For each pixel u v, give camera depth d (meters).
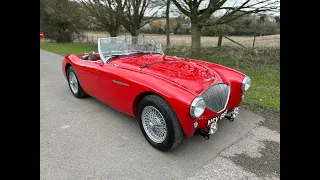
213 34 15.14
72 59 4.29
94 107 4.06
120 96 3.04
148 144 2.84
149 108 2.64
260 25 12.65
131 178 2.24
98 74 3.38
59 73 6.91
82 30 23.48
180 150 2.71
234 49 10.48
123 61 3.34
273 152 2.66
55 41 22.91
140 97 2.80
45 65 8.29
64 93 4.87
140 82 2.65
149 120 2.72
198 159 2.54
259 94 4.69
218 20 7.35
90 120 3.52
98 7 12.08
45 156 2.56
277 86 5.29
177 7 8.18
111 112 3.83
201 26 8.17
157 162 2.48
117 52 3.76
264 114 3.72
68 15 15.52
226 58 8.67
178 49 11.01
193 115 2.20
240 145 2.82
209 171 2.34
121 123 3.42
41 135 3.02
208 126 2.58
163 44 13.25
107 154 2.62
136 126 3.33
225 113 2.84
